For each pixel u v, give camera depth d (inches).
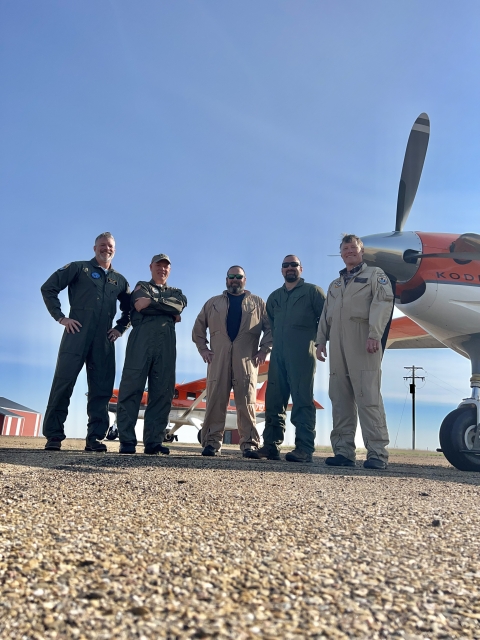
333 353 157.6
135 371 173.5
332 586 35.7
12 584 33.2
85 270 179.3
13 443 262.2
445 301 172.4
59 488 72.7
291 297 174.7
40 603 30.6
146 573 36.9
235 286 189.2
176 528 51.2
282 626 29.0
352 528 54.4
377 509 66.5
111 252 184.2
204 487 80.5
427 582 37.3
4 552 39.8
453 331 177.0
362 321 152.7
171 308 177.6
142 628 28.0
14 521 50.4
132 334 177.8
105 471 96.8
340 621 30.0
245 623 29.2
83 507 59.5
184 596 32.8
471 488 95.6
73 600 31.3
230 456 184.1
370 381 149.3
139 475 92.7
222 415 184.4
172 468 109.0
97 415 180.1
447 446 166.4
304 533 51.3
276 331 176.4
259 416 549.0
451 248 176.2
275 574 37.8
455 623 30.3
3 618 28.3
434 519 60.7
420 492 86.4
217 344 185.6
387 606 32.5
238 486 83.6
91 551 41.6
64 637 26.6
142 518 55.1
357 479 103.0
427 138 196.4
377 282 151.9
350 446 155.7
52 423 173.0
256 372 190.2
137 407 174.1
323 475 108.5
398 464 185.2
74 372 173.8
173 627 28.3
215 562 40.2
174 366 181.2
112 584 34.3
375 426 147.1
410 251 175.6
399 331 268.7
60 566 37.4
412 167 193.0
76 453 151.2
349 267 159.2
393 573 39.1
